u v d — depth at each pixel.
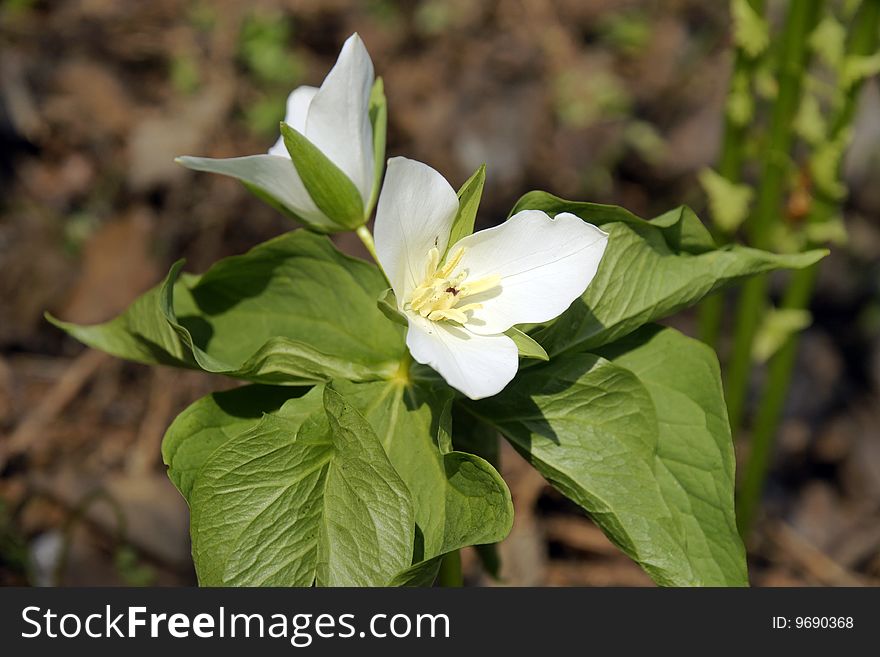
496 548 0.68
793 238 0.78
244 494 0.60
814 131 0.76
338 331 0.65
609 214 0.62
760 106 1.03
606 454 0.62
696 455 0.62
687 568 0.61
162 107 1.18
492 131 1.20
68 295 1.03
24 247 1.05
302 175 0.62
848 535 0.98
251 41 1.22
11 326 1.00
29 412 0.93
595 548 0.90
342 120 0.62
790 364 0.81
